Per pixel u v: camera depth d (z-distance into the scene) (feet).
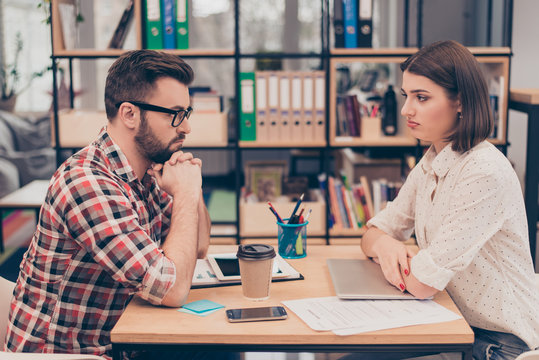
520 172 14.17
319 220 11.25
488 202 4.91
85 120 11.02
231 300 4.91
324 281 5.37
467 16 21.03
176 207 5.20
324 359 7.90
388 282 5.20
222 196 20.86
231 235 11.39
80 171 4.85
